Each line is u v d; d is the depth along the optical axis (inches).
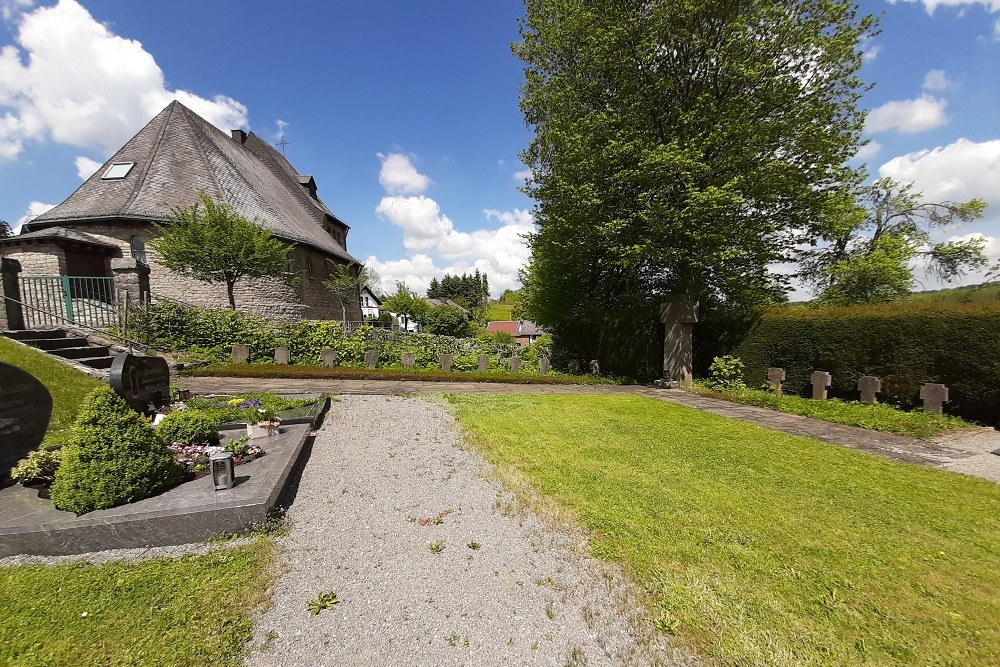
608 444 232.8
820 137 438.0
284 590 105.0
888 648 86.7
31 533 119.4
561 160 507.5
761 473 188.9
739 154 447.8
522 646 86.9
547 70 582.2
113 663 81.4
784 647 86.7
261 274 668.1
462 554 121.4
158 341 502.3
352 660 83.0
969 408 297.1
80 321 467.2
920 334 325.4
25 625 90.9
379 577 110.5
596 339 610.9
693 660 83.9
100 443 132.5
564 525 137.7
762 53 444.8
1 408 153.4
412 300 1498.5
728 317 494.6
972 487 173.5
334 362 560.4
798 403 344.2
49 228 684.7
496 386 458.0
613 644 87.8
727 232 449.4
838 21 441.7
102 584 105.9
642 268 588.7
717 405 362.0
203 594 102.7
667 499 158.2
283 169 1347.2
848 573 112.6
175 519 127.1
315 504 155.1
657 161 422.0
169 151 812.6
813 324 402.9
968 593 105.0
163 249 592.4
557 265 625.6
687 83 476.4
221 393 356.8
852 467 198.2
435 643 87.5
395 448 219.8
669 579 109.0
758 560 118.0
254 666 81.3
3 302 322.0
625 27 459.8
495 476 181.5
